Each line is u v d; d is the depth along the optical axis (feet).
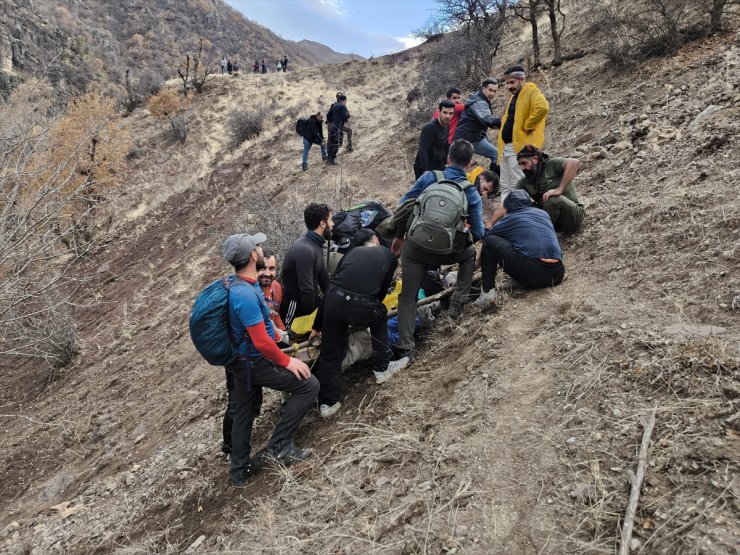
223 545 10.21
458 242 12.92
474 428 10.03
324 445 11.95
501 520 7.93
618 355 10.05
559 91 28.30
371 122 55.67
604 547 6.91
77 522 14.93
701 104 18.79
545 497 8.03
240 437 11.87
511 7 35.53
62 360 30.42
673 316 10.50
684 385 8.73
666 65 23.77
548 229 13.66
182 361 24.59
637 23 26.13
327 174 40.91
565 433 8.97
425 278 16.06
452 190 12.45
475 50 41.29
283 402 13.65
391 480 9.66
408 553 7.98
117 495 15.57
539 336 11.89
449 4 44.32
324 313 12.53
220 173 56.24
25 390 30.50
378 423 11.66
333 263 14.26
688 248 12.28
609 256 13.84
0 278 20.52
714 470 7.23
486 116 21.11
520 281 13.89
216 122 76.64
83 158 46.37
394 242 14.29
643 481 7.52
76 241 40.65
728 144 15.42
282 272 13.64
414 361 13.70
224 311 10.96
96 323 35.35
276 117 68.69
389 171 35.58
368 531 8.59
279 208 29.32
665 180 15.72
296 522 9.65
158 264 40.47
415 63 79.20
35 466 21.70
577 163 15.20
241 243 11.02
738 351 8.87
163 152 71.31
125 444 19.80
